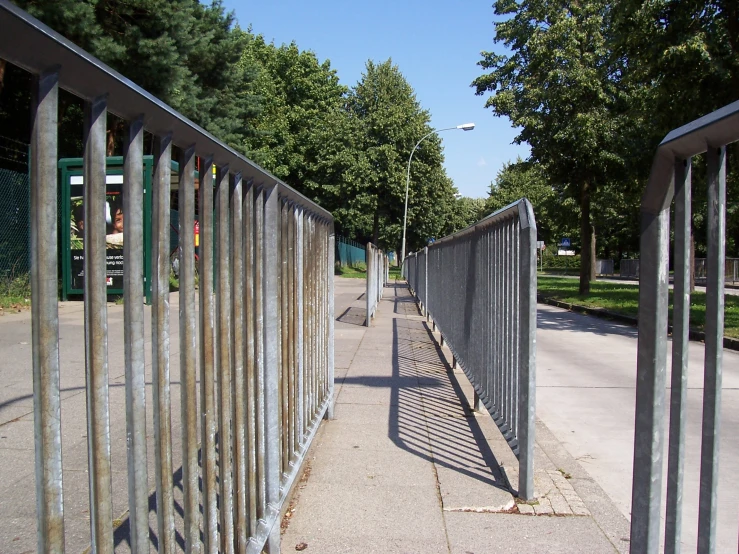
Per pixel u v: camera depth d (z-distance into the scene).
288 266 3.43
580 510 3.55
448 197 54.12
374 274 15.02
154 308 1.70
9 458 4.18
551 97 21.53
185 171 1.88
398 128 45.34
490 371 4.61
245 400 2.53
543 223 57.59
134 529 1.58
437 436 4.89
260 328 2.71
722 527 3.56
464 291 6.08
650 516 1.87
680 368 1.73
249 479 2.56
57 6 12.40
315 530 3.26
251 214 2.54
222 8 22.95
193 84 20.11
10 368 7.05
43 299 1.22
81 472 3.92
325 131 43.97
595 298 21.42
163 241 1.71
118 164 12.14
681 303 1.73
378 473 4.06
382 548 3.08
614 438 5.28
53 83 1.21
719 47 12.45
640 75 13.98
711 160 1.54
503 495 3.74
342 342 10.19
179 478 3.76
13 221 12.83
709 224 1.58
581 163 22.73
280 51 45.91
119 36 14.94
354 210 44.09
